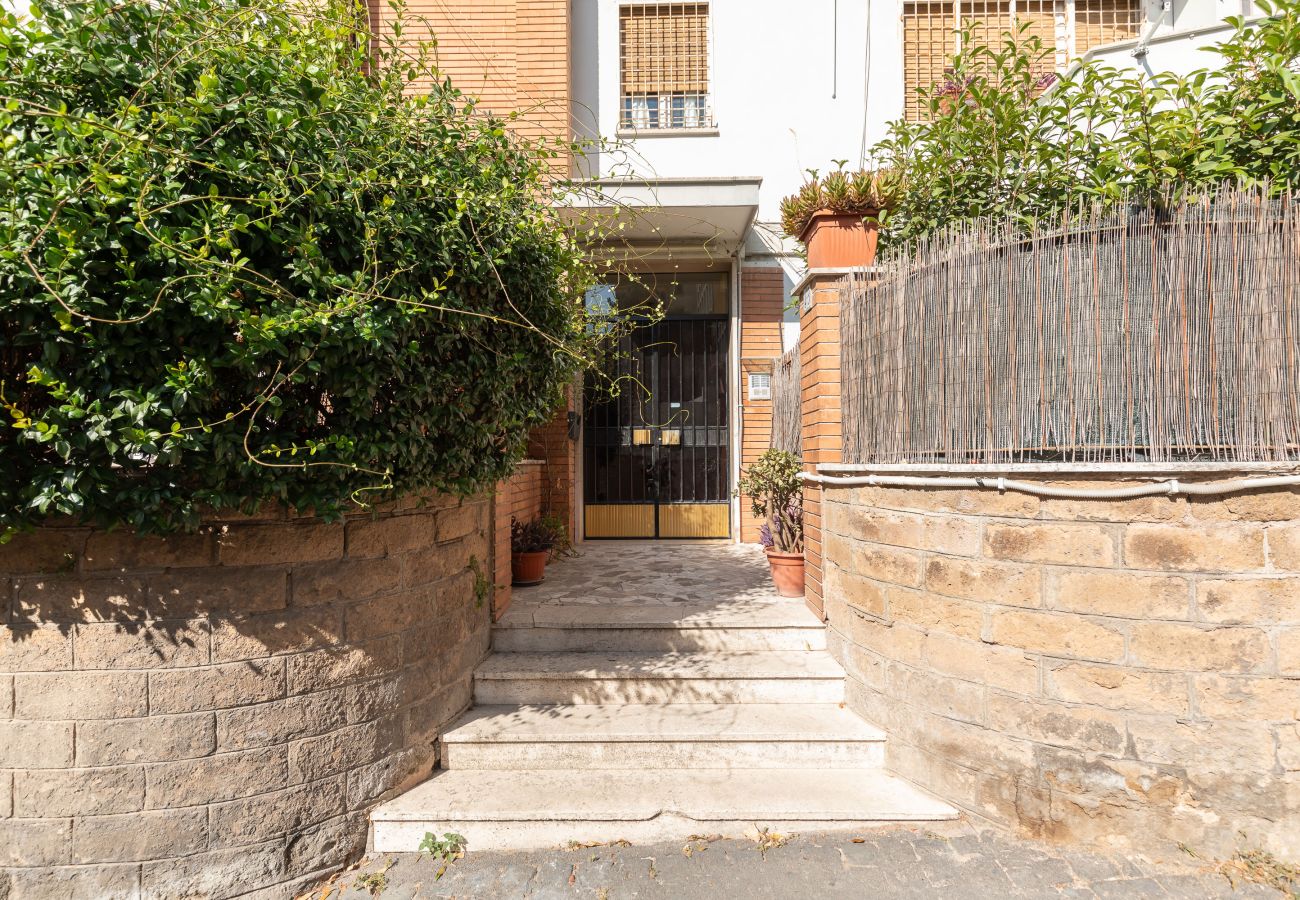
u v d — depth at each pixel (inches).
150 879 100.3
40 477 84.9
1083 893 100.9
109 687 98.7
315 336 92.2
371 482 106.0
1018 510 113.8
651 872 109.4
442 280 109.4
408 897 105.7
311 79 97.3
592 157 269.7
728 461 290.7
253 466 93.1
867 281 150.4
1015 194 162.1
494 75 258.5
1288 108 129.6
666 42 276.4
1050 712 111.3
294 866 108.6
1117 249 110.3
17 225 76.9
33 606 97.2
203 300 82.4
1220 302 105.9
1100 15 264.5
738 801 120.5
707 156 272.8
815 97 274.5
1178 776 104.6
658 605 176.4
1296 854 101.0
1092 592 108.4
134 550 99.3
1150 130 138.9
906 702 128.3
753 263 275.4
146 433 82.8
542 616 164.7
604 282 289.1
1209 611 103.0
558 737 131.2
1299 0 126.6
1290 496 100.9
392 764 121.1
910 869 107.7
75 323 80.8
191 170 88.5
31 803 97.7
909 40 274.5
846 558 147.2
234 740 104.0
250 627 105.0
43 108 80.1
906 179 174.6
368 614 117.0
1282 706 101.3
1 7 84.8
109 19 85.2
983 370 121.0
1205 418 106.0
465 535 143.8
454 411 115.6
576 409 284.7
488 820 116.6
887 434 139.6
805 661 152.3
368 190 99.7
